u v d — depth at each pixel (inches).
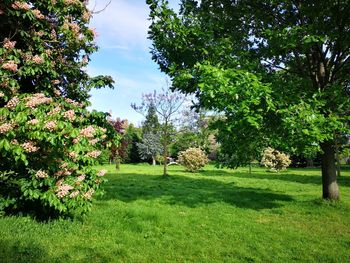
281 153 1186.6
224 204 434.3
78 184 267.0
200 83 343.0
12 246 209.0
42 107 256.4
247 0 447.5
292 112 353.4
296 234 293.6
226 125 375.2
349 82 450.0
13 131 237.9
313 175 1030.4
